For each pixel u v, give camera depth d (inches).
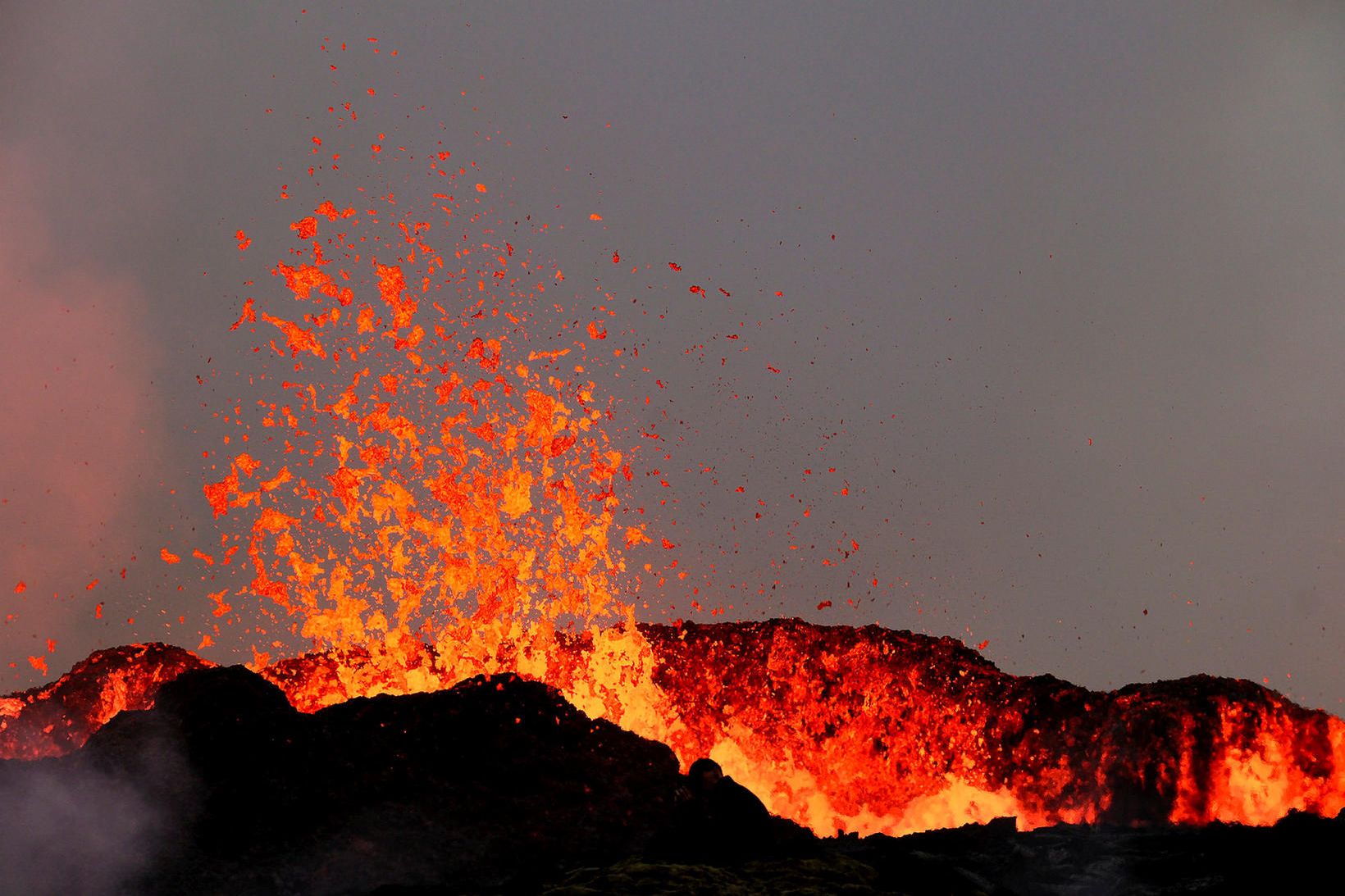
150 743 1718.8
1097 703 2449.6
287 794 1689.2
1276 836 1673.2
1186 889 1587.1
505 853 1700.3
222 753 1716.3
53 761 1706.4
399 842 1686.8
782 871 1578.5
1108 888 1637.6
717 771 1711.4
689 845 1667.1
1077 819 2279.8
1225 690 2375.7
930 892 1571.1
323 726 1819.6
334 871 1620.3
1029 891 1641.2
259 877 1583.4
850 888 1509.6
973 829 1893.5
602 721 2021.4
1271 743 2276.1
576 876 1560.0
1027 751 2417.6
